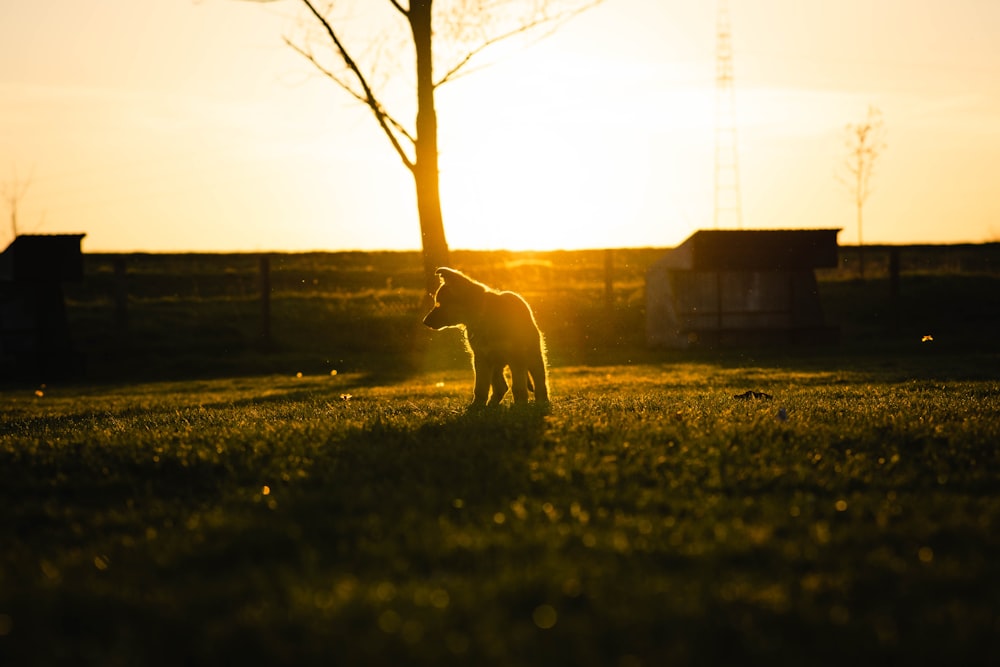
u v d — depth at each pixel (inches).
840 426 357.4
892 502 254.1
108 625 179.0
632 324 1325.0
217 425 424.8
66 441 365.1
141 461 320.2
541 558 209.0
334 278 1641.2
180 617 179.9
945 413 399.2
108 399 795.4
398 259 1883.6
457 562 209.8
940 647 159.8
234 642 165.9
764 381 772.6
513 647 161.2
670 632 167.2
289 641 166.6
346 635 166.9
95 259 1238.3
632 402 483.2
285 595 189.5
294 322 1327.5
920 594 185.8
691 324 1239.5
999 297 1464.1
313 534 235.3
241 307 1413.6
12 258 1124.5
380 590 188.1
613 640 164.2
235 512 259.8
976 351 1101.1
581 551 214.5
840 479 281.1
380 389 804.6
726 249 1248.2
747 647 161.0
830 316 1396.4
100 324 1306.6
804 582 190.9
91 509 276.2
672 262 1251.8
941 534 224.5
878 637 164.6
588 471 289.1
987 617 171.0
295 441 344.8
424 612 177.0
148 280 1651.1
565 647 161.2
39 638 171.9
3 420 604.1
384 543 222.1
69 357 1112.2
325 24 1026.1
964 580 191.6
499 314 441.4
